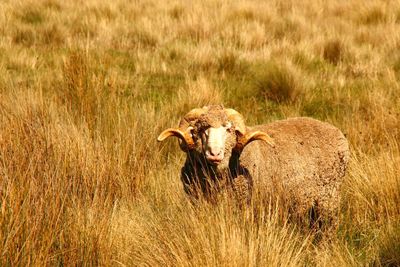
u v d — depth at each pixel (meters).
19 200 14.14
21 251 13.35
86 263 14.48
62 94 27.05
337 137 18.23
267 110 30.20
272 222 15.35
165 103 28.98
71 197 16.58
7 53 37.97
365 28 48.50
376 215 18.86
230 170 15.80
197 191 15.74
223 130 14.78
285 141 17.50
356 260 16.11
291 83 32.47
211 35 44.56
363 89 32.97
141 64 37.50
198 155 15.53
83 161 18.62
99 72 29.19
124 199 18.72
